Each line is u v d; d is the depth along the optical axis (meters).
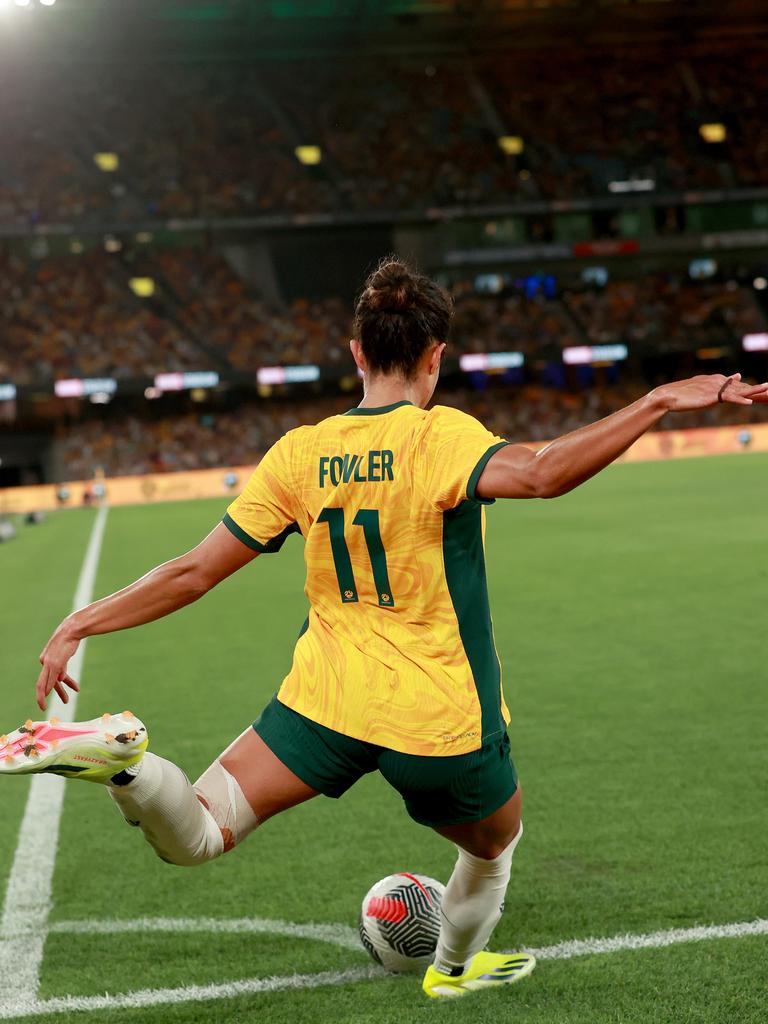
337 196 41.59
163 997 3.10
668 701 6.32
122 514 27.95
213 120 42.78
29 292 41.25
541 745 5.57
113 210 39.94
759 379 46.78
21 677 8.34
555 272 44.97
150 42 41.09
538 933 3.38
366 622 2.40
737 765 5.07
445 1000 2.97
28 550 19.50
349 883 3.94
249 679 7.67
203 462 42.19
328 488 2.34
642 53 45.91
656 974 3.05
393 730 2.36
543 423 44.78
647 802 4.62
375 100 44.28
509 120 44.31
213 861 4.23
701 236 43.69
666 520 16.80
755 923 3.37
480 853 2.64
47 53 41.56
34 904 3.88
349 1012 2.94
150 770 2.20
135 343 40.59
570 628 8.72
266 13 39.03
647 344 43.78
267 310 42.53
